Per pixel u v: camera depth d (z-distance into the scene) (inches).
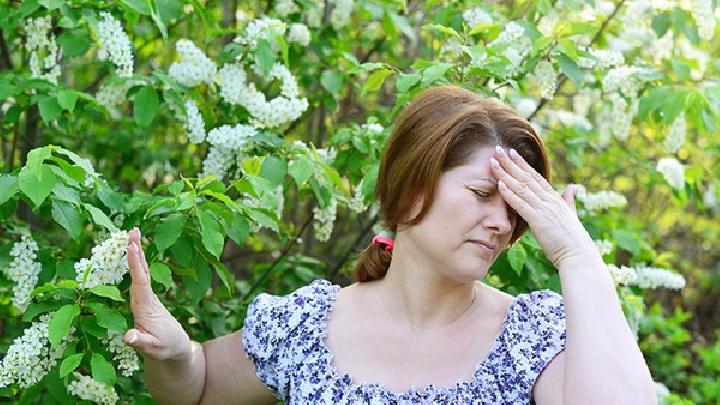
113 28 101.3
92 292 79.4
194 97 112.7
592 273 63.8
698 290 246.8
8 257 95.1
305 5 129.1
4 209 90.6
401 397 66.3
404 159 65.8
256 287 128.6
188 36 141.4
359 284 73.4
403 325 69.2
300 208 164.4
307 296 72.7
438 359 67.6
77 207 84.0
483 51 105.5
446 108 65.6
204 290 94.2
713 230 235.0
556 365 66.0
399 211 66.9
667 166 131.4
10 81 107.3
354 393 67.4
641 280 126.3
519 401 65.9
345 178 121.7
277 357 71.8
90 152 141.9
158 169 144.9
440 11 124.9
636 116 129.5
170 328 70.4
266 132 112.9
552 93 115.6
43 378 87.0
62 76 149.9
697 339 239.5
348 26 149.8
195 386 74.5
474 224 64.2
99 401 87.9
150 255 91.9
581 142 141.9
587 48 122.1
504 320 68.3
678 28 128.5
